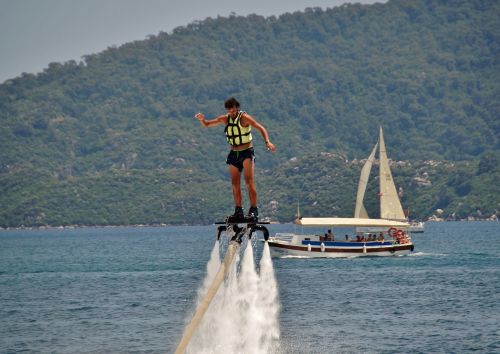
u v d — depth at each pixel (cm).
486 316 18162
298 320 17662
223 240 8669
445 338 15700
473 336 15862
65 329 17138
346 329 16600
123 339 15875
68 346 15388
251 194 7656
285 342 15288
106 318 18500
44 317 18912
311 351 14600
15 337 16350
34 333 16750
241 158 7619
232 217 7638
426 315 18375
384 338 15712
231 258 7519
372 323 17288
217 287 7444
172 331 16612
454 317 18062
